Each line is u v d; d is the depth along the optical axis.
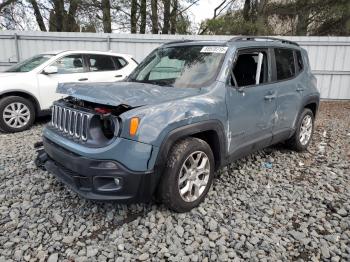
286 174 4.35
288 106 4.58
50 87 6.89
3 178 4.05
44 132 3.49
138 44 11.02
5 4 16.12
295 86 4.70
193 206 3.27
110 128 2.90
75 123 3.04
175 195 3.04
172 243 2.77
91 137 2.88
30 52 10.74
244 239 2.85
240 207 3.41
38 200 3.47
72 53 7.33
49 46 10.78
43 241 2.80
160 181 3.02
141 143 2.75
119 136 2.73
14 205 3.37
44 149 3.55
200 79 3.58
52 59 7.04
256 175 4.27
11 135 6.30
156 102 2.97
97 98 2.92
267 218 3.20
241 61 3.82
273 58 4.32
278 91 4.29
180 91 3.33
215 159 3.56
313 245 2.79
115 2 16.56
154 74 4.07
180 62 3.94
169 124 2.89
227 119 3.49
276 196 3.69
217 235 2.89
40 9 16.84
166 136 2.88
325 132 6.86
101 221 3.09
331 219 3.24
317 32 16.88
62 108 3.28
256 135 4.03
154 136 2.80
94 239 2.83
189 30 18.25
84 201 3.44
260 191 3.81
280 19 17.12
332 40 10.80
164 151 2.88
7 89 6.39
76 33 10.75
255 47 4.04
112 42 10.96
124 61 8.16
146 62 4.47
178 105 3.03
